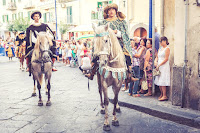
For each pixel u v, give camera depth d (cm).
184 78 580
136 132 476
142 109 598
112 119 517
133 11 1514
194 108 571
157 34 791
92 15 2777
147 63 710
